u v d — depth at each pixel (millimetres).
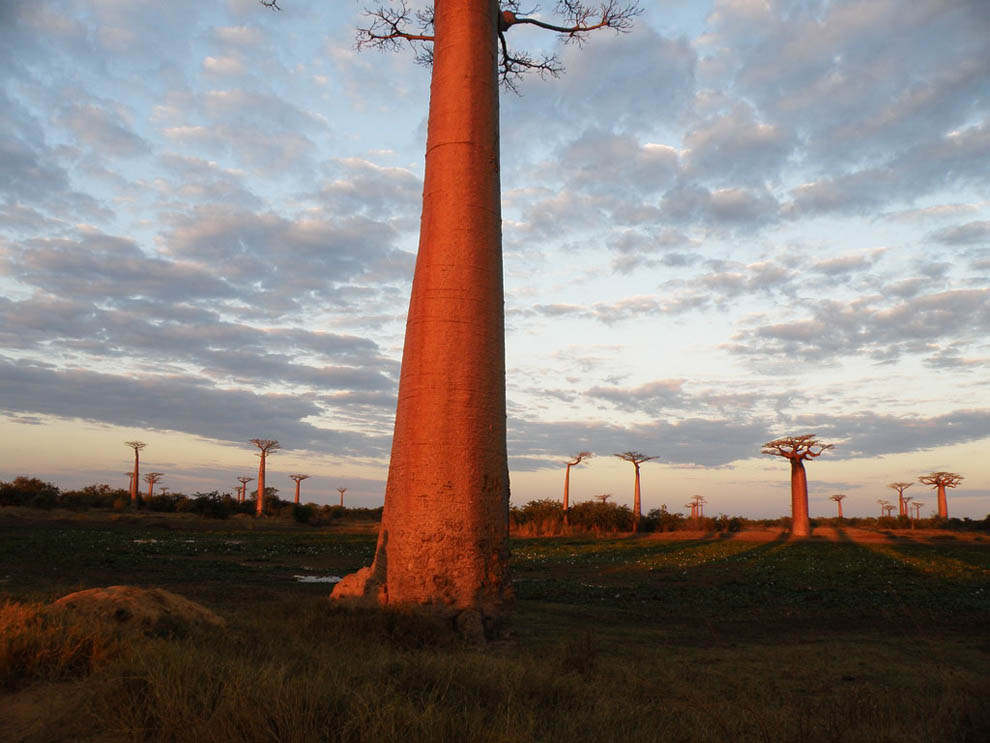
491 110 12969
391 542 11617
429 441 11516
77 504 67812
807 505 63125
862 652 10016
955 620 13750
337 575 21344
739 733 5449
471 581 11133
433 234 12305
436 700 5699
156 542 33625
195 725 4605
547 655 9289
